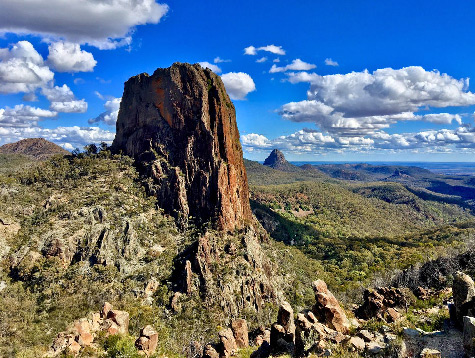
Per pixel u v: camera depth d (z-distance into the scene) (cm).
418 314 2911
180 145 12438
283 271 11662
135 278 8662
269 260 11175
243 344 4438
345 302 6881
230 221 11031
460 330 2241
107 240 9162
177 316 7662
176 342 5662
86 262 8681
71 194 10469
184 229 10944
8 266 8100
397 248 17662
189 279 8525
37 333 5362
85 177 11450
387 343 2289
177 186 11512
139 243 9662
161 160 12212
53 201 9938
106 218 9762
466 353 1870
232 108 13625
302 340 2567
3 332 5197
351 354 2181
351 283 11681
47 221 9238
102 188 11069
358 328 2795
